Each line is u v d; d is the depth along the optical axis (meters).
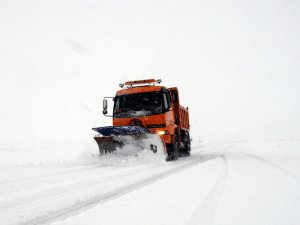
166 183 5.24
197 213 3.29
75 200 4.14
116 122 11.03
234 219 3.07
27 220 3.23
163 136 10.39
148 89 10.93
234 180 5.41
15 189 5.20
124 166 8.68
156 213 3.31
